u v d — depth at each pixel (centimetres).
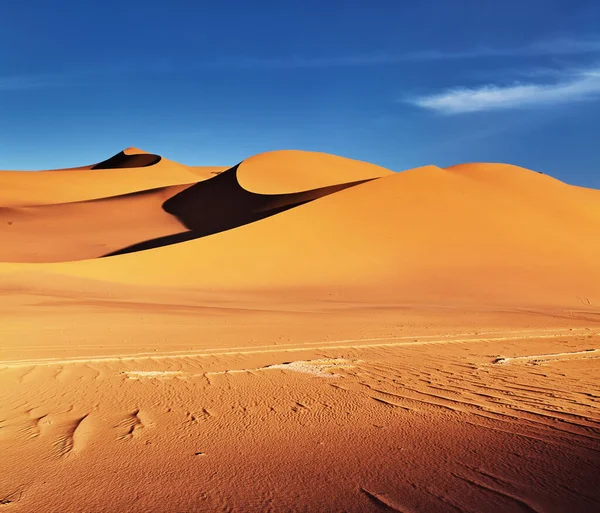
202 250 3350
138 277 2911
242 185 6488
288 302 2455
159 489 319
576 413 509
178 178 10275
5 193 7788
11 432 437
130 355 889
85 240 5359
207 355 898
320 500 302
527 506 292
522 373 741
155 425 461
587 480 331
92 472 348
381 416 496
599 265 3628
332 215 3962
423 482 330
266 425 464
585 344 1145
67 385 626
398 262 3422
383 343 1115
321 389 619
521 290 3022
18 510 288
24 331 1246
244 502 300
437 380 682
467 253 3622
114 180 9462
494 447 402
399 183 4512
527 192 5028
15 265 2798
